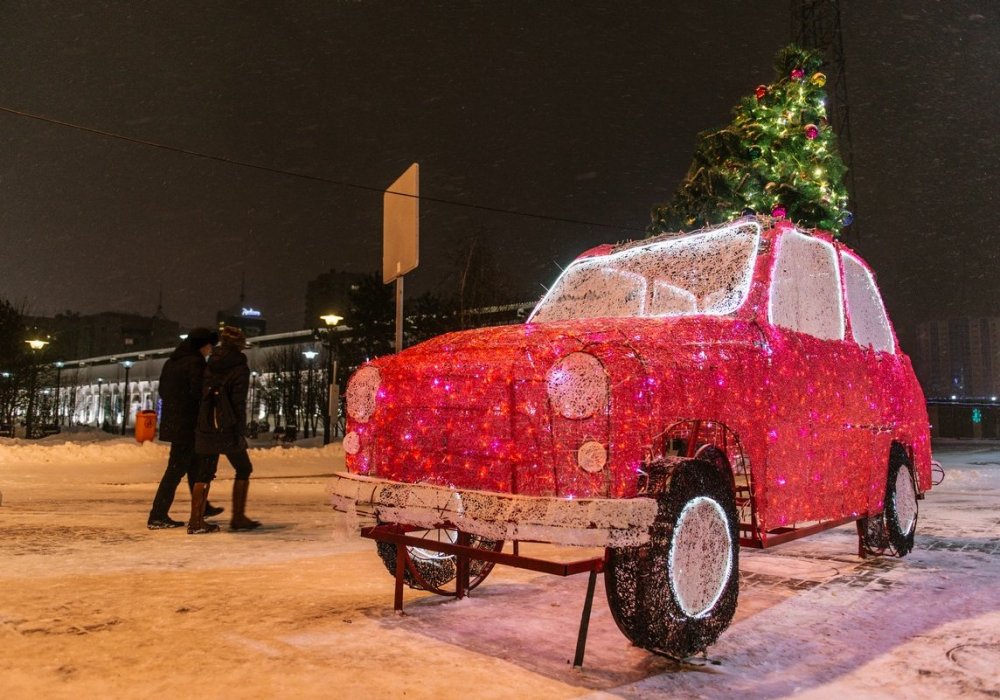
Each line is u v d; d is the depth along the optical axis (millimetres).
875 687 3039
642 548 3146
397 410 3980
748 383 3885
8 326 40250
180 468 7168
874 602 4426
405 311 31281
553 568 3113
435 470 3797
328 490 3949
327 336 33344
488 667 3176
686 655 3246
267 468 16938
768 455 3977
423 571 4520
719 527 3480
